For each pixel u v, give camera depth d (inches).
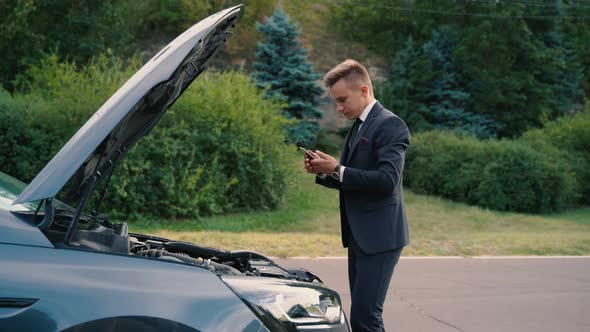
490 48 1107.3
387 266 119.7
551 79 1186.6
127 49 897.5
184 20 1086.4
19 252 79.3
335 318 95.3
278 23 864.9
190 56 94.3
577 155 804.6
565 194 698.2
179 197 473.7
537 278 292.7
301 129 830.5
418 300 237.6
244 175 518.9
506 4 1157.7
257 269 110.8
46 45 794.8
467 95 1047.0
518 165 677.3
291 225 501.0
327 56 1172.5
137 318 78.2
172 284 83.3
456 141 739.4
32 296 75.7
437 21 1234.6
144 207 466.6
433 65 1075.3
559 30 1259.8
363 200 120.8
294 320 88.8
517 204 674.2
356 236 119.6
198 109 506.0
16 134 438.9
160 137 475.2
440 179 720.3
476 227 557.3
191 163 486.6
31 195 78.9
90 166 91.6
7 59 762.2
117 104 85.2
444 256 348.2
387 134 120.7
